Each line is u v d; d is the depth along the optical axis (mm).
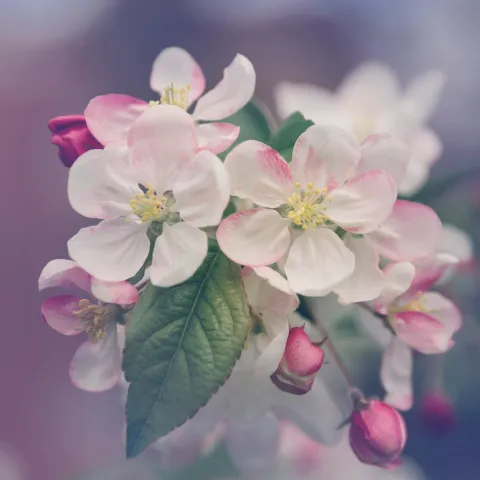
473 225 602
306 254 507
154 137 502
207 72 787
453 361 619
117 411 724
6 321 754
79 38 800
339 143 506
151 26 799
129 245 505
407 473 642
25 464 750
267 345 506
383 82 584
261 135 536
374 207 507
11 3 797
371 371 548
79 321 512
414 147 581
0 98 773
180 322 501
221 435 581
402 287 513
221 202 493
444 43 810
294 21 807
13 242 749
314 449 603
